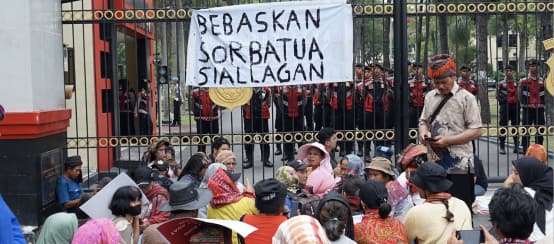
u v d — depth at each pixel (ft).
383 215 16.40
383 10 29.66
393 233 16.28
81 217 20.65
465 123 20.83
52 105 28.48
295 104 43.86
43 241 16.35
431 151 21.11
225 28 29.12
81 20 29.40
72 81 32.09
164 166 24.93
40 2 27.45
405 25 29.25
